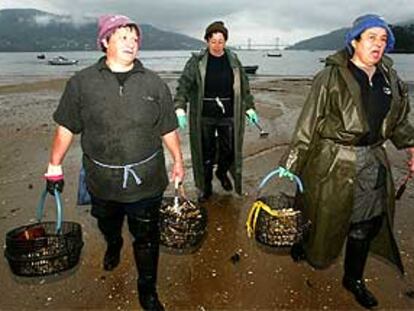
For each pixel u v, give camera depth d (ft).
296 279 13.14
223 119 18.66
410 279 13.08
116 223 12.44
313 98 11.00
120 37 9.95
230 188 21.01
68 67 227.81
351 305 11.80
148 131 10.39
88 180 10.92
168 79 106.42
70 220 17.49
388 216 11.50
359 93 10.40
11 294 12.24
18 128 37.76
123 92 10.07
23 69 200.13
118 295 12.23
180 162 11.64
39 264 10.40
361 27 10.19
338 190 10.91
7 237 10.65
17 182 22.25
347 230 11.32
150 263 11.15
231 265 13.99
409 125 11.35
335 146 10.90
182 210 12.28
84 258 14.29
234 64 18.29
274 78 127.65
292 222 11.57
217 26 17.66
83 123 10.43
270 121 42.80
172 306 11.78
